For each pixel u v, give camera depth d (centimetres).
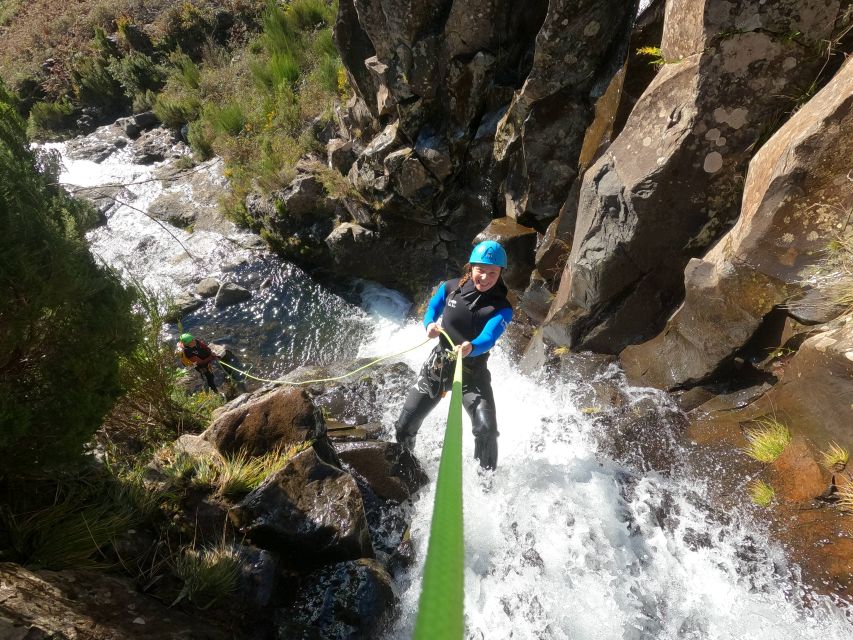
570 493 383
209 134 1178
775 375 379
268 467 347
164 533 294
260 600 278
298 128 1016
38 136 1419
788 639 281
